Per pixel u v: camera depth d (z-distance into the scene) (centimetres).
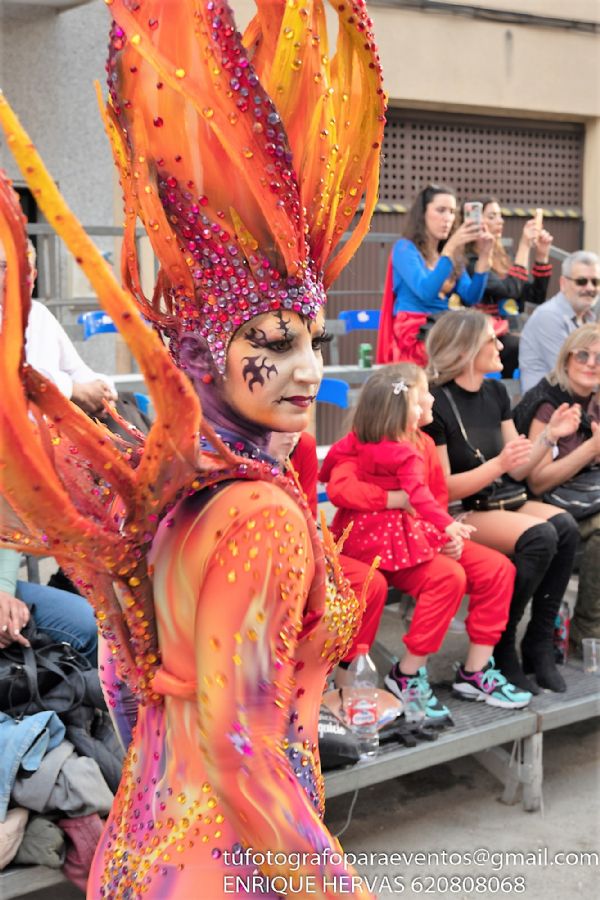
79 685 240
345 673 294
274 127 119
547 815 316
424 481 307
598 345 381
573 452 375
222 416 128
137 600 128
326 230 129
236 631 116
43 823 223
